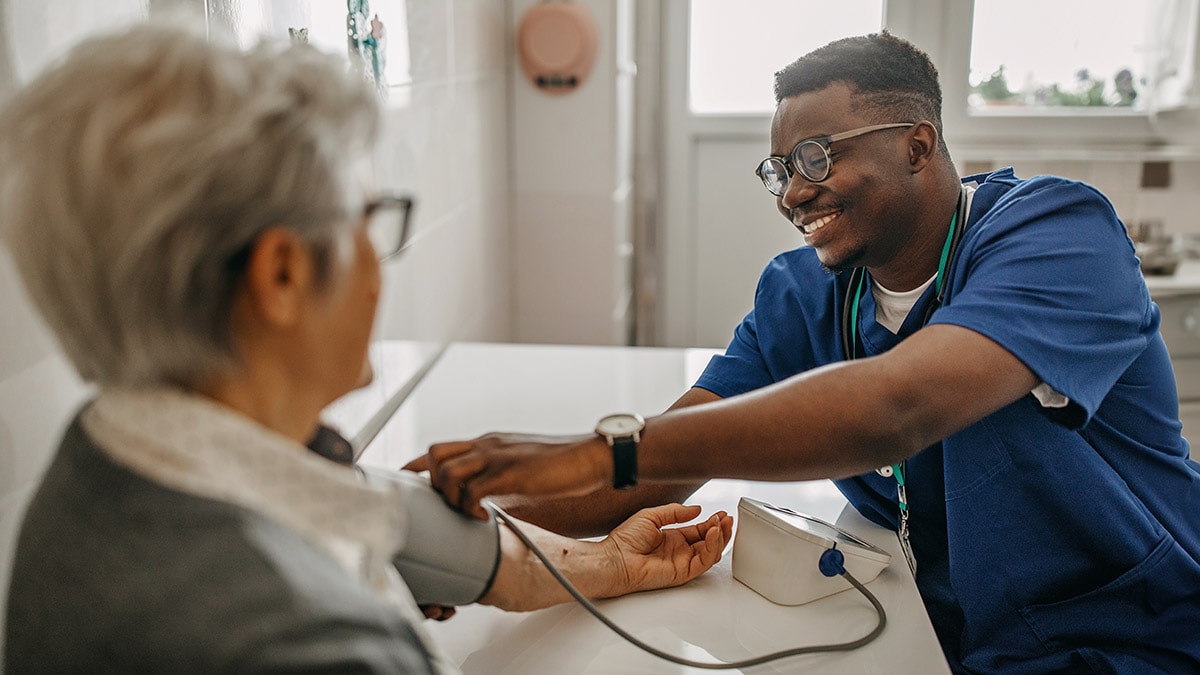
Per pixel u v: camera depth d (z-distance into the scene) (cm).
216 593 46
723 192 290
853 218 99
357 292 56
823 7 273
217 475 50
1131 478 102
